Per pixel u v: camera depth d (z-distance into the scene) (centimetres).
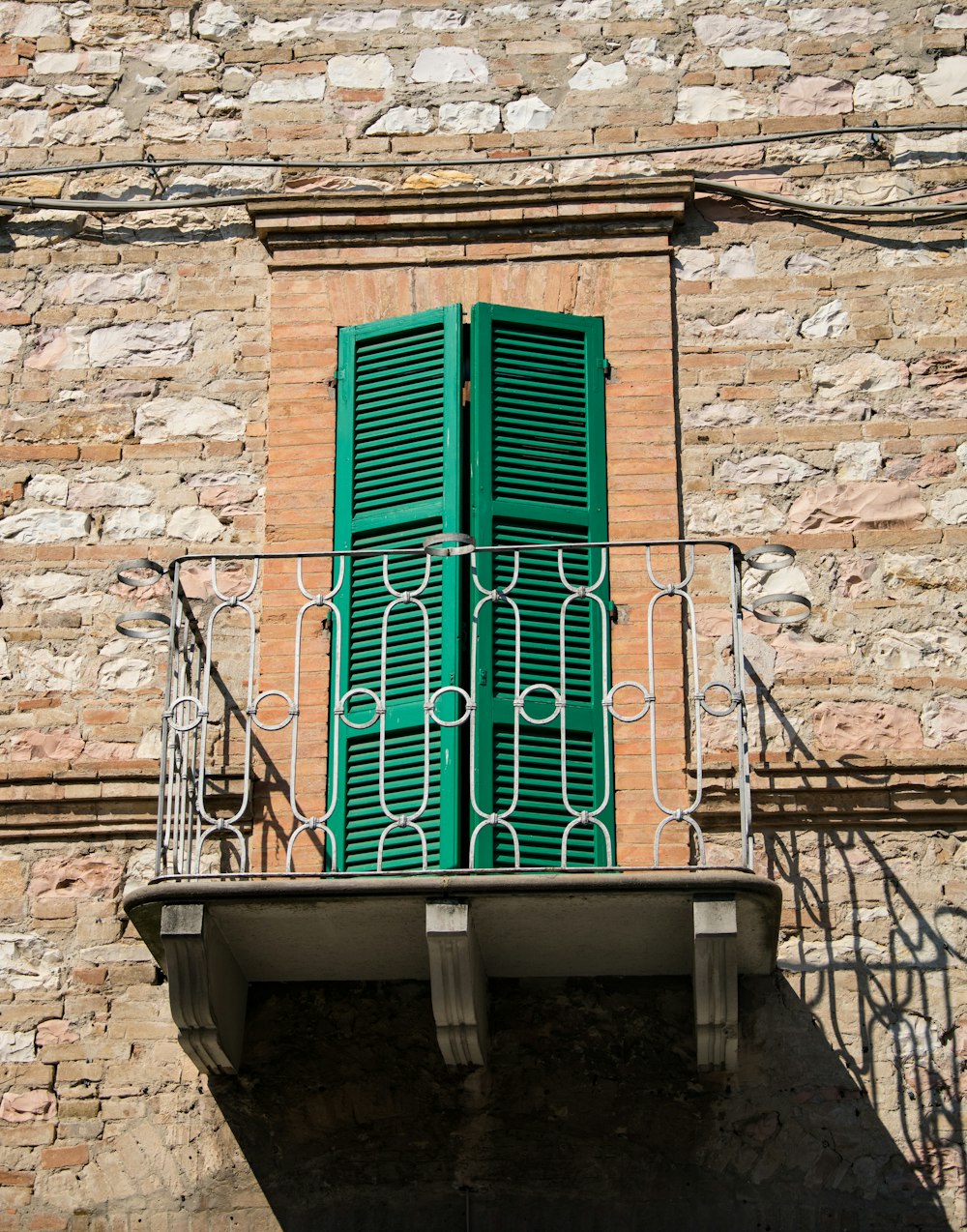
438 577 889
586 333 952
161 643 902
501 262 970
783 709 875
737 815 853
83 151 1005
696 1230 776
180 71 1021
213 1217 788
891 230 973
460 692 800
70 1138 805
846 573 902
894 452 926
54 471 938
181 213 991
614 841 852
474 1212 782
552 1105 800
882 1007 818
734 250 973
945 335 950
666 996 820
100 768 866
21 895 852
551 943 796
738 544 883
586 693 877
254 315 968
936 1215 778
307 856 852
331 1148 797
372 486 924
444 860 831
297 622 823
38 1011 830
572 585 898
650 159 991
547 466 920
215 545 920
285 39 1025
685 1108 800
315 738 874
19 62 1026
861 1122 796
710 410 937
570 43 1019
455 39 1021
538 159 988
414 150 998
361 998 827
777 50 1014
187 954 766
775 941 793
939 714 873
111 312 972
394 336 952
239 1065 812
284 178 996
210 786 866
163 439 943
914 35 1016
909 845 847
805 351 949
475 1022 774
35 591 914
